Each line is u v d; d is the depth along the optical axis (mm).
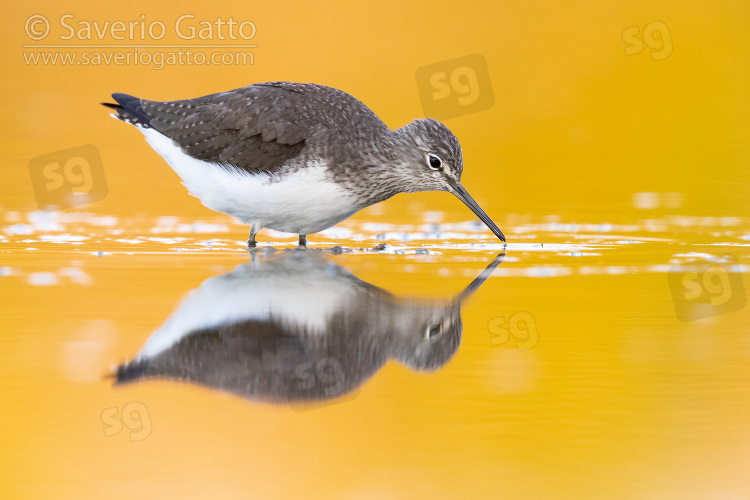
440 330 9008
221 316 9328
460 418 6852
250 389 7453
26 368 7793
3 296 10156
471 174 19281
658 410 6977
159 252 13102
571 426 6684
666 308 9906
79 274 11406
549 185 18297
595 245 13805
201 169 13133
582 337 8836
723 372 7816
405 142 13570
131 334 8680
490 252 13328
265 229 15219
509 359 8203
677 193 17500
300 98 13211
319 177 12844
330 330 8961
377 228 15555
